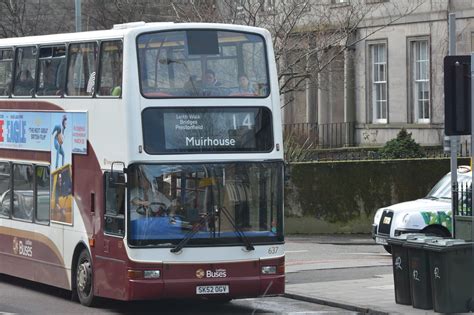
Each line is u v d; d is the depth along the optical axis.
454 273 28.86
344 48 65.38
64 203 34.16
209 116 30.55
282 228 30.78
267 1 66.25
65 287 34.28
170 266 29.70
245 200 30.48
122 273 30.11
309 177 60.38
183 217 29.97
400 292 31.03
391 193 59.66
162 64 30.47
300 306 33.19
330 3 71.88
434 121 74.31
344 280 38.19
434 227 44.25
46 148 35.44
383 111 79.31
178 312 32.25
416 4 74.88
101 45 32.12
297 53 64.00
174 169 30.06
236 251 30.20
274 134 31.12
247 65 31.28
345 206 60.09
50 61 35.44
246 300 35.06
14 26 90.06
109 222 31.09
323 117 81.62
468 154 64.12
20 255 37.25
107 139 31.34
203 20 64.50
